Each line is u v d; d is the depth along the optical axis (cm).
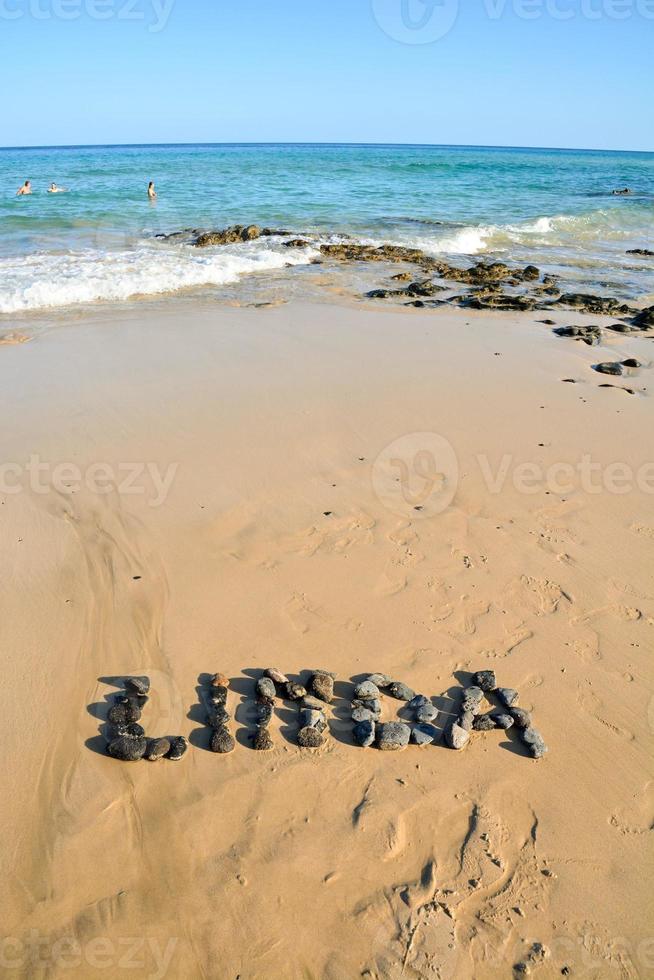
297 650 457
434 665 451
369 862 333
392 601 502
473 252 1852
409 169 3916
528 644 469
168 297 1247
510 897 321
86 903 312
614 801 368
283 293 1311
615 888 327
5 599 485
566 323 1196
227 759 380
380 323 1138
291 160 4912
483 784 374
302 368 914
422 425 768
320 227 2016
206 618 478
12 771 367
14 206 2102
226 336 1030
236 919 309
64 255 1481
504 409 820
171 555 538
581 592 518
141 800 356
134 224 1933
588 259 1795
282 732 400
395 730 393
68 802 353
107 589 500
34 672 428
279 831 344
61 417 751
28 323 1063
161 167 3784
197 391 829
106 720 401
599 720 415
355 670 445
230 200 2409
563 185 3419
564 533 589
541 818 357
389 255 1677
